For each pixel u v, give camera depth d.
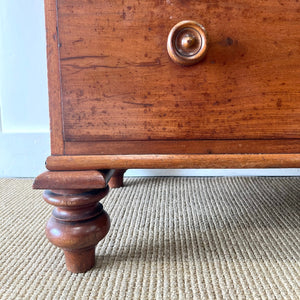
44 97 0.95
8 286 0.43
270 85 0.39
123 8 0.38
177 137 0.41
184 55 0.38
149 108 0.40
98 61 0.39
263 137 0.40
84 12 0.39
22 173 0.98
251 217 0.66
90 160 0.41
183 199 0.78
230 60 0.39
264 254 0.51
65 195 0.41
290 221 0.64
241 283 0.43
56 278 0.45
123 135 0.41
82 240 0.42
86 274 0.46
